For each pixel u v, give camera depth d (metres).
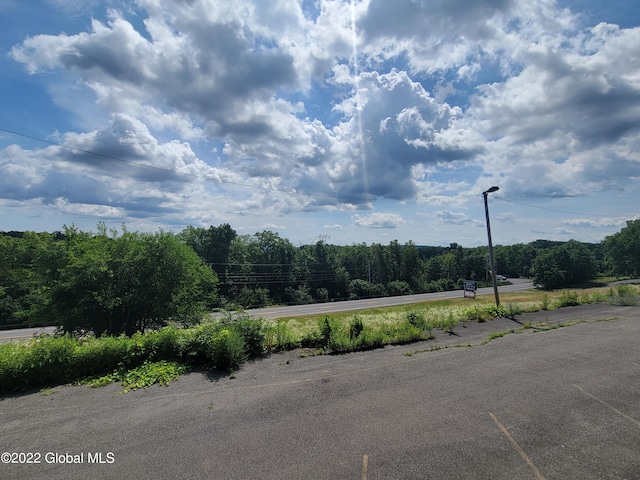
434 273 93.50
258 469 3.59
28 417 5.03
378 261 79.31
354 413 4.93
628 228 73.94
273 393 5.83
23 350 6.61
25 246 41.66
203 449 4.04
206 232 61.59
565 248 73.69
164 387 6.20
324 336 9.52
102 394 5.88
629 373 6.43
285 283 62.41
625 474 3.38
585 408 4.93
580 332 10.45
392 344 9.44
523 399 5.29
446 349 8.71
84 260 14.23
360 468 3.55
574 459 3.65
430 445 3.98
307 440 4.18
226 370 7.13
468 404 5.14
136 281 15.42
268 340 8.86
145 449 4.07
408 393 5.66
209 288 19.81
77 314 14.38
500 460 3.65
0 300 36.75
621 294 19.73
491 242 18.91
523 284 85.50
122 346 7.13
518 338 9.86
